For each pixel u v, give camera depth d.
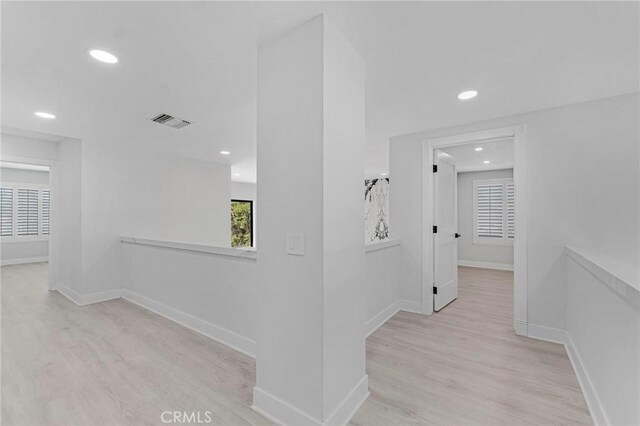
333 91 1.55
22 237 7.01
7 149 3.81
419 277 3.42
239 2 1.39
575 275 2.26
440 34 1.64
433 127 3.25
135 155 4.29
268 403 1.70
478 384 1.99
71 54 1.85
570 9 1.43
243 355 2.40
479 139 3.05
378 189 8.27
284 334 1.63
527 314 2.75
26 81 2.21
